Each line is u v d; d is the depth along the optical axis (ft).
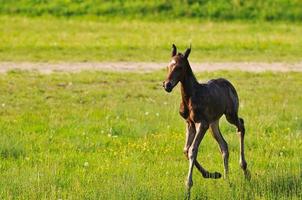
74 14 458.09
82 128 184.85
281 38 387.75
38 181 133.18
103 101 228.43
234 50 352.28
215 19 454.81
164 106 217.15
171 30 410.11
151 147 165.27
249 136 175.22
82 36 383.86
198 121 133.69
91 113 205.46
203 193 128.98
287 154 160.76
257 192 129.49
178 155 159.43
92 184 133.90
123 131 181.68
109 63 311.68
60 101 227.61
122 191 125.29
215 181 137.28
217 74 283.79
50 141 170.81
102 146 167.73
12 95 234.99
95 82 263.49
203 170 134.31
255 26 433.89
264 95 240.32
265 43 371.56
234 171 145.28
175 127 185.68
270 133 181.47
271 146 166.50
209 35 393.70
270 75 286.05
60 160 153.28
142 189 126.72
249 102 223.10
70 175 140.87
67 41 367.25
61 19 448.24
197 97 133.08
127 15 456.45
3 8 463.01
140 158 156.15
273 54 344.28
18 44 354.54
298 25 444.96
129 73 284.82
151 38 379.35
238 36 392.06
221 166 149.48
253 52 348.38
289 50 356.38
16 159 155.63
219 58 329.31
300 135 179.52
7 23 423.23
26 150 161.38
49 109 213.66
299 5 471.62
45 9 463.01
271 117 197.77
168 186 130.72
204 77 276.41
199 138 132.57
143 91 246.47
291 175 138.00
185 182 133.18
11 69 290.35
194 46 358.43
